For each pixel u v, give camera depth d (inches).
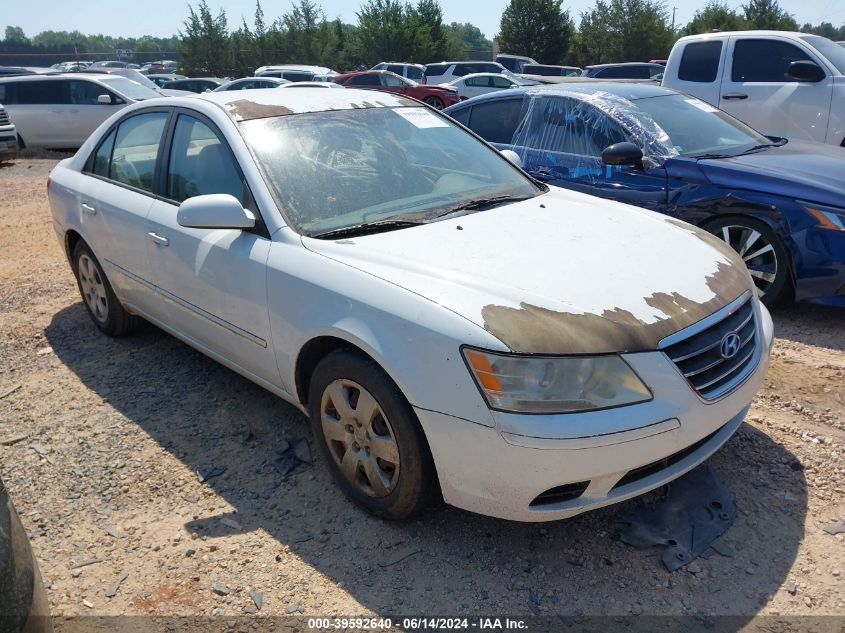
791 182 186.4
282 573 105.1
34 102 626.5
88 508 121.6
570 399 93.7
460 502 101.9
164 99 163.0
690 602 97.4
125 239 162.1
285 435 140.8
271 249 122.6
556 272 108.8
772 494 118.2
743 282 119.5
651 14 1680.6
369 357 108.0
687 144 215.9
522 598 99.0
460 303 100.0
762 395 151.6
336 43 1701.5
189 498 123.0
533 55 1766.7
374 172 138.6
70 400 158.7
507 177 154.3
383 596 100.3
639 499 117.0
